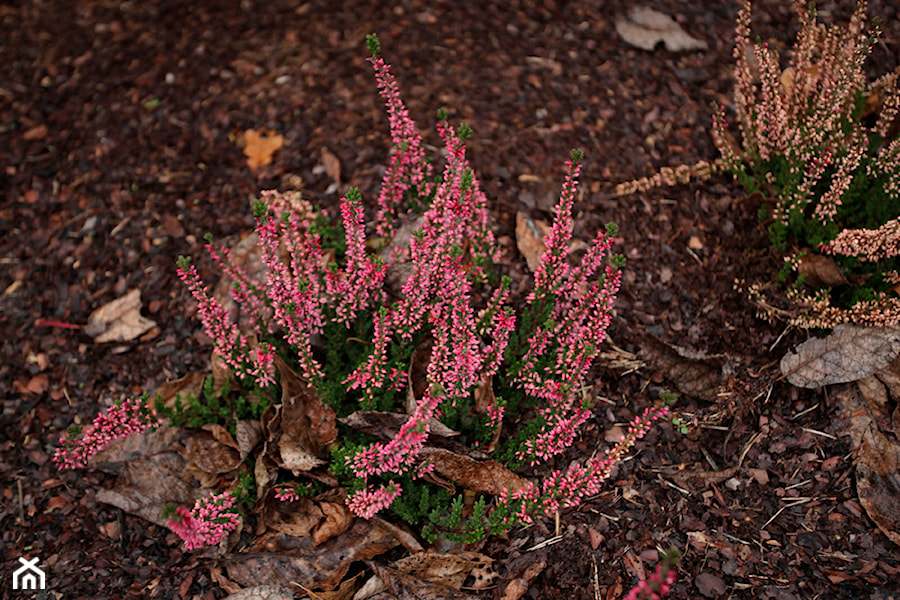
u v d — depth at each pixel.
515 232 0.90
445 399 0.76
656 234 0.89
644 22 1.01
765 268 0.86
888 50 0.95
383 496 0.73
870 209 0.83
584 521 0.79
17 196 0.97
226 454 0.81
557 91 0.97
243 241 0.90
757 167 0.88
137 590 0.79
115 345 0.89
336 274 0.78
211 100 1.00
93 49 1.06
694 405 0.83
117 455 0.83
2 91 1.04
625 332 0.86
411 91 0.98
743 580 0.76
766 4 1.00
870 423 0.80
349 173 0.94
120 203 0.96
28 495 0.84
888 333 0.80
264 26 1.05
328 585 0.76
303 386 0.80
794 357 0.83
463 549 0.77
